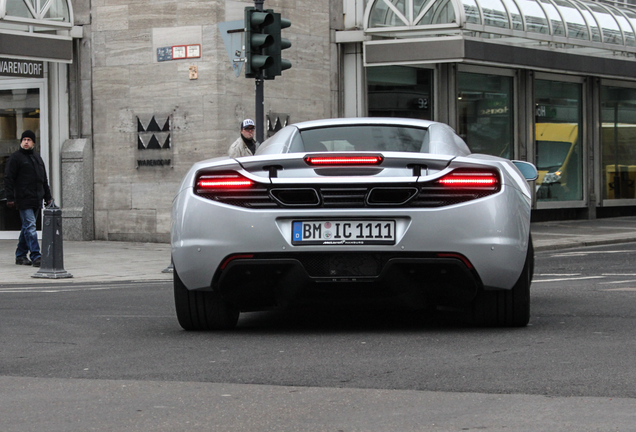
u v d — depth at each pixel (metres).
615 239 20.72
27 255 17.67
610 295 9.73
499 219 6.70
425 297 6.99
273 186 6.73
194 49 20.19
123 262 16.52
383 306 9.00
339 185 6.67
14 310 9.37
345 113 23.12
